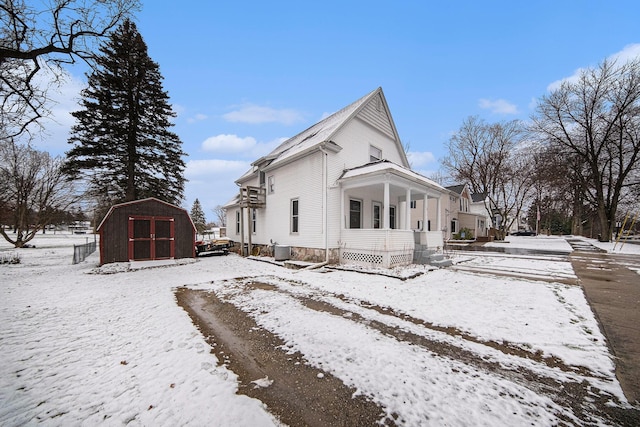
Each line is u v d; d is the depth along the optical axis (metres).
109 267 9.96
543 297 5.48
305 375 2.66
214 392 2.37
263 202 14.08
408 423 1.99
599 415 2.08
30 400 2.27
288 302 5.29
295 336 3.63
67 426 1.96
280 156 13.26
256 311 4.75
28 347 3.31
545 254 13.76
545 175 21.52
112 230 11.10
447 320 4.21
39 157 19.95
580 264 10.12
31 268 10.27
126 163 16.23
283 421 2.02
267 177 13.82
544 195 28.09
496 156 26.64
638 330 3.78
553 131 21.03
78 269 10.01
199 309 4.93
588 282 6.91
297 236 11.53
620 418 2.05
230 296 5.83
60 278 8.16
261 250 14.23
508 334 3.67
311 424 1.99
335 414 2.09
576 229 35.16
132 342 3.47
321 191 10.38
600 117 18.97
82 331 3.85
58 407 2.18
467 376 2.64
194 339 3.56
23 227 20.52
